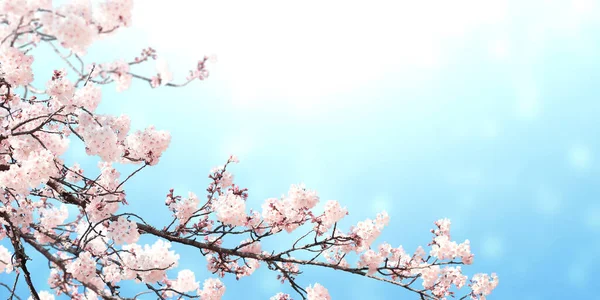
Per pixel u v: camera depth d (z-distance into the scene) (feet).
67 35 11.34
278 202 17.46
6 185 14.42
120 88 12.32
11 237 16.49
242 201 17.12
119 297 13.99
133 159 17.04
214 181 18.51
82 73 11.93
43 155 14.49
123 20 12.02
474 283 18.81
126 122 16.44
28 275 16.03
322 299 17.71
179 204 17.72
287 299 20.45
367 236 16.88
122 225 14.55
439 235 19.02
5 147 16.78
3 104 15.46
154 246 15.02
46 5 11.67
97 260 14.83
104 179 17.02
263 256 17.71
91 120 15.98
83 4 11.87
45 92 15.28
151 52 12.32
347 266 17.76
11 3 11.16
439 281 18.57
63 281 13.97
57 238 15.62
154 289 14.99
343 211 16.63
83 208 16.74
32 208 17.37
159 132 17.10
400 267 17.67
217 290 18.69
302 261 17.65
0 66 14.19
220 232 17.51
